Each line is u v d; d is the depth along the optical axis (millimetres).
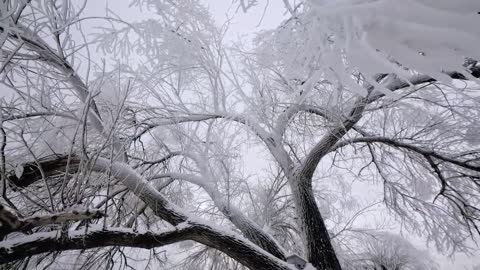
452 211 5516
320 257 3975
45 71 3092
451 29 1002
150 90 3949
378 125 5367
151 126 4516
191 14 4094
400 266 6379
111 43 3549
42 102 3059
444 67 1109
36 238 2582
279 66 2889
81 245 2760
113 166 3541
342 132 4211
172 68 4004
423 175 5754
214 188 4805
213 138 4441
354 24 1108
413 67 1114
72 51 3053
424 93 4129
